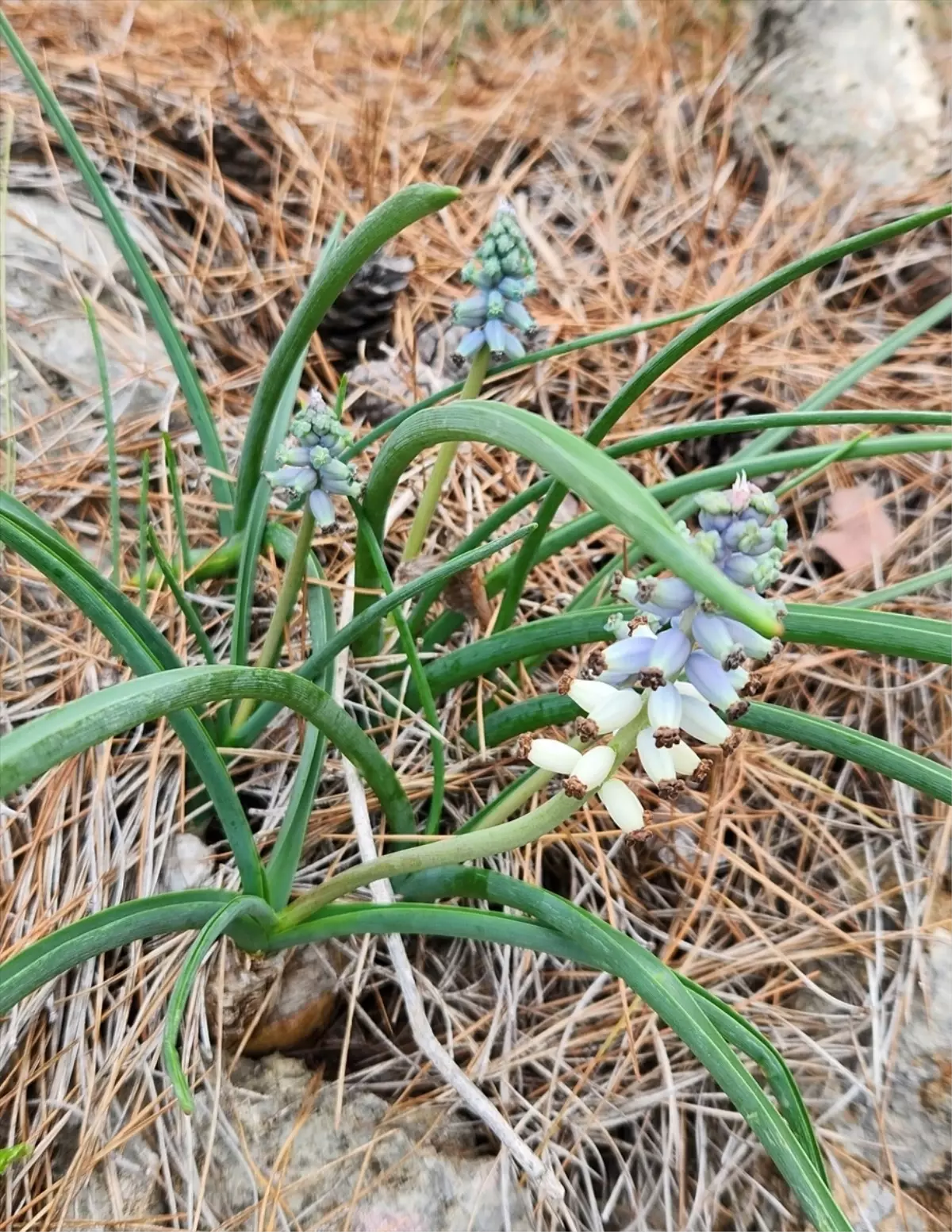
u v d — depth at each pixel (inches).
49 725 4.3
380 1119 8.0
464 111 17.5
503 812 6.9
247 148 14.6
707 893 9.4
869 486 12.4
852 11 16.1
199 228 13.5
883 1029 8.7
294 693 6.1
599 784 5.0
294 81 16.8
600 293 14.7
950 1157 8.0
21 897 8.3
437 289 14.3
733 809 10.0
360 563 9.5
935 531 12.1
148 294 9.5
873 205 15.6
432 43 20.4
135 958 8.2
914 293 14.8
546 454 4.6
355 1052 8.6
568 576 11.9
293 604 8.6
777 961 9.1
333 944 8.7
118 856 8.6
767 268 15.0
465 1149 8.0
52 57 14.3
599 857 9.4
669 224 16.0
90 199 12.8
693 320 14.1
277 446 9.6
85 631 10.1
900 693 10.8
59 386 11.4
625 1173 8.0
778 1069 6.4
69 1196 7.2
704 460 13.6
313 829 9.2
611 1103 8.4
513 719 9.3
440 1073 8.3
